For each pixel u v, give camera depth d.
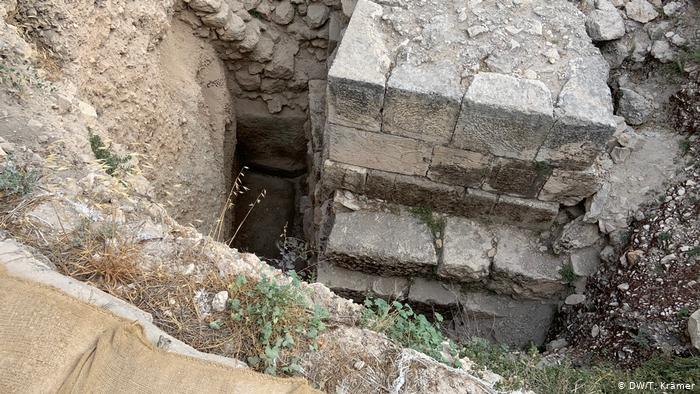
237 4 5.34
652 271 4.02
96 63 3.73
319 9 5.48
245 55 5.54
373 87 3.74
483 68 3.86
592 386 3.34
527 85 3.73
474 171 4.25
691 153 4.36
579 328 4.36
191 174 4.62
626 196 4.37
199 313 2.47
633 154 4.47
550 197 4.38
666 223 4.16
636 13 4.60
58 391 1.84
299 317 2.53
